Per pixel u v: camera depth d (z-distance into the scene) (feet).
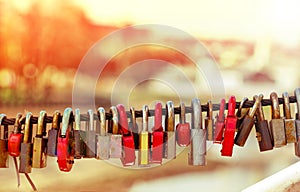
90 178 15.48
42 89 22.00
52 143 4.91
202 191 15.08
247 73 23.25
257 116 5.28
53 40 23.36
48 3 23.90
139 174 16.30
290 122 5.16
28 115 5.10
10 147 4.99
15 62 22.56
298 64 23.17
